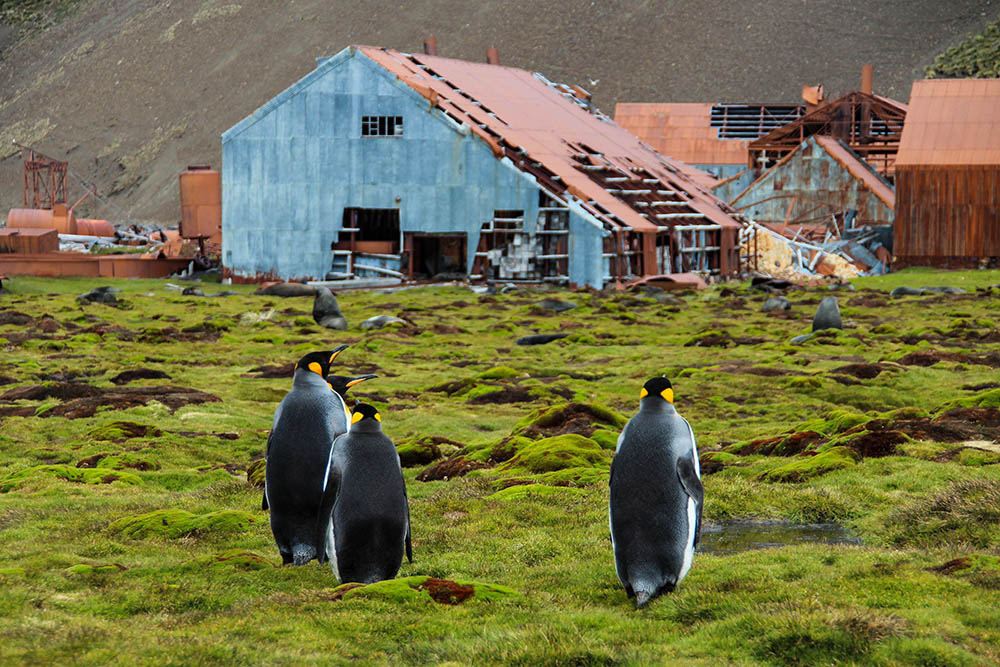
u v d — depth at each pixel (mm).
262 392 36188
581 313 61031
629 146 104812
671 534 11094
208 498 19875
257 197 83750
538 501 17922
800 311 60719
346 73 81500
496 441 24844
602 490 18250
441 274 87750
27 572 13453
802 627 10070
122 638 10203
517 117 91312
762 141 111750
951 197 84000
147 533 16516
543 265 80000
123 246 121312
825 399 32094
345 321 55469
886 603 11039
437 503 18188
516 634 10453
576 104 113500
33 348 46688
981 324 49062
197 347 48281
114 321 57594
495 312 62594
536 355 46031
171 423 30172
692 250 85438
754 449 23219
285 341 50438
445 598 11930
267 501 13430
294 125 82438
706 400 32406
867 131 110125
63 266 84875
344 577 12188
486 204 80312
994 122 86812
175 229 146875
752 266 93125
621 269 78812
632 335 51750
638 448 11172
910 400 31594
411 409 32969
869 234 92312
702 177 113562
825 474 19000
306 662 9703
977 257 84062
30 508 18984
